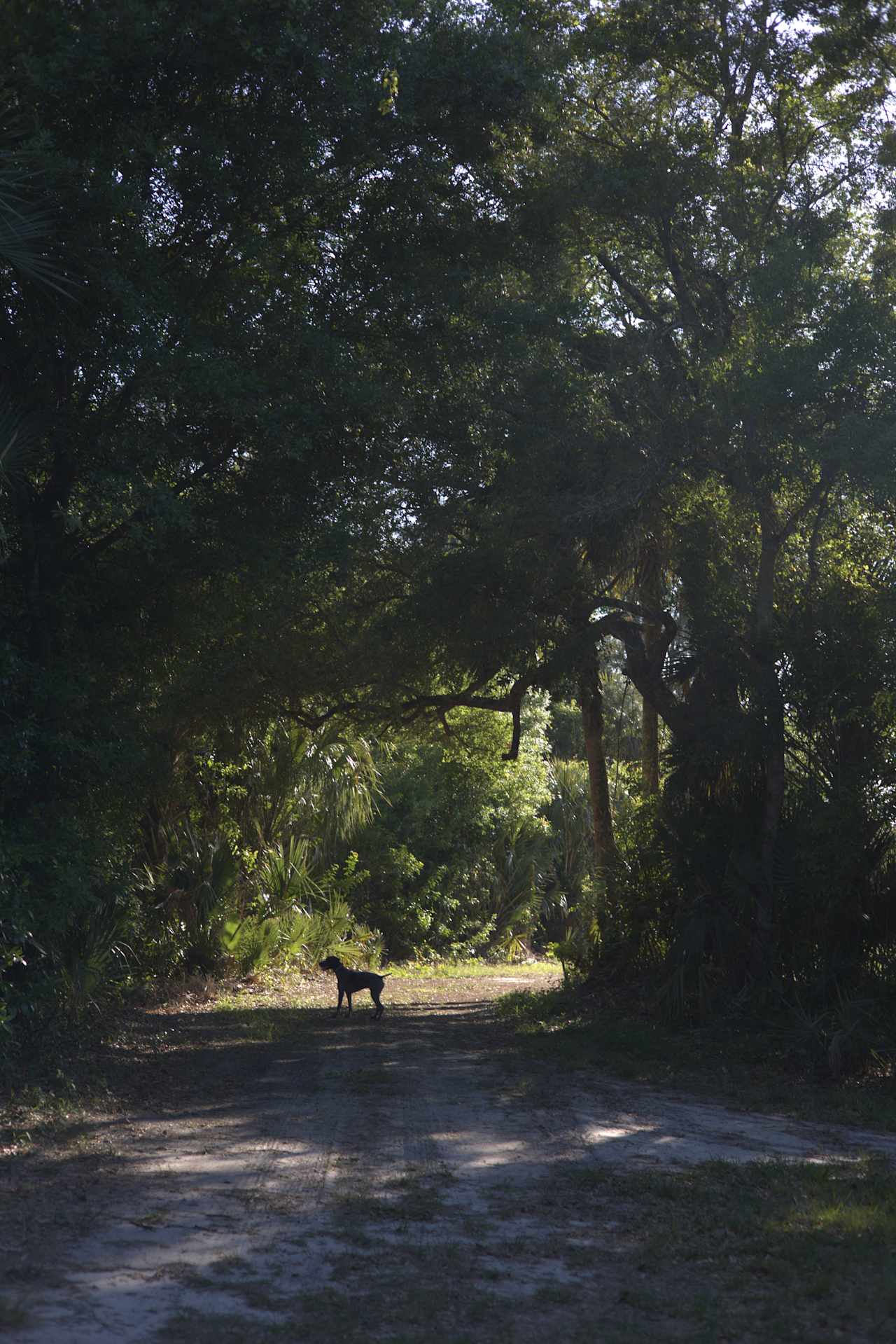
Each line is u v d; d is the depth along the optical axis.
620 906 16.80
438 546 14.84
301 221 12.46
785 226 14.18
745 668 13.33
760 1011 12.61
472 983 24.06
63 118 10.69
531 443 13.35
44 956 10.89
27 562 11.35
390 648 15.60
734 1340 4.47
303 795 22.77
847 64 14.63
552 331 13.44
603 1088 10.13
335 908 23.58
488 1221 5.89
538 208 13.41
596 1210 6.15
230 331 11.33
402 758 29.41
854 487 12.16
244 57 10.80
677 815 14.41
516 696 16.66
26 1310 4.43
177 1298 4.70
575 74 15.41
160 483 10.59
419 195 12.46
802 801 12.99
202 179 11.05
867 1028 11.00
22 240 9.17
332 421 11.75
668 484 13.84
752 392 12.02
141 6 10.12
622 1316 4.67
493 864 32.12
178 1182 6.49
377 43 11.39
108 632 12.63
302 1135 7.89
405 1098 9.39
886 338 11.62
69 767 11.62
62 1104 8.51
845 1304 4.84
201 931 19.34
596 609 15.55
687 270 14.64
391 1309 4.66
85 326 10.48
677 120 15.13
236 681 15.88
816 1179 6.80
